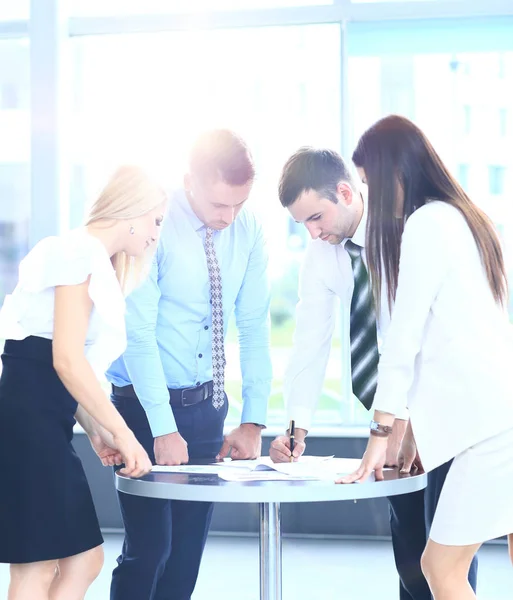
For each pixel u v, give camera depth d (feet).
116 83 17.63
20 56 17.79
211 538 16.22
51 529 6.61
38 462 6.64
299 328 8.66
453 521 6.43
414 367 6.77
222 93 17.26
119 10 17.74
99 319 6.97
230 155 8.06
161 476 6.84
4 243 17.88
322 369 8.66
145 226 7.17
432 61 17.03
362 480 6.50
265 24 17.03
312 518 16.22
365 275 8.15
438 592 6.60
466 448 6.40
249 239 8.95
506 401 6.36
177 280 8.52
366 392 8.17
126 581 8.29
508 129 16.85
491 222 6.79
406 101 17.10
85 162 17.83
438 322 6.55
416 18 16.92
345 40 16.93
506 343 6.58
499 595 12.48
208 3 17.31
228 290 8.84
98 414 6.69
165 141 17.47
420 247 6.50
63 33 17.52
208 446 8.83
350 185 8.00
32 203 17.44
